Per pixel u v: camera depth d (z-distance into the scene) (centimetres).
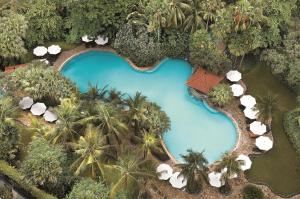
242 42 5709
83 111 4991
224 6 6125
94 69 6122
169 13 5741
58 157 4591
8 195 4709
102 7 5894
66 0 6147
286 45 5712
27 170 4531
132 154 5038
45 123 5447
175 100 5728
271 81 5925
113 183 4638
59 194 4659
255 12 5581
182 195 4869
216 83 5656
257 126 5294
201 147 5281
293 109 5612
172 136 5372
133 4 5978
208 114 5591
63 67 6125
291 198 4897
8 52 5781
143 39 5894
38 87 5434
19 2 6294
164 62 6125
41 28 6197
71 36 6112
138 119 5006
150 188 4897
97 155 4562
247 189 4894
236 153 5228
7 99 5091
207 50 5738
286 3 5850
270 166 5131
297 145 5253
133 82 5950
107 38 6216
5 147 4894
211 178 4847
